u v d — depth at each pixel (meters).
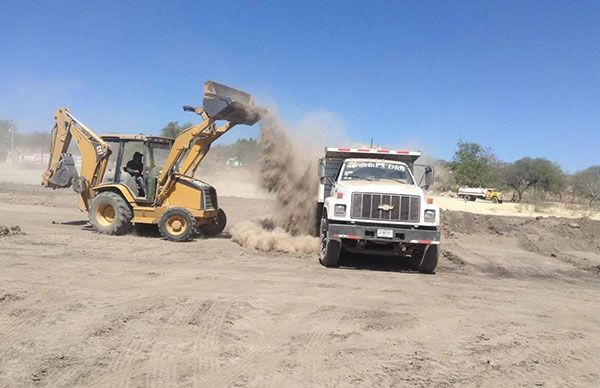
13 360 5.64
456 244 17.92
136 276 9.78
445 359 6.36
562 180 68.81
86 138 15.26
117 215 14.66
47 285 8.62
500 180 72.44
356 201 11.68
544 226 21.47
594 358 6.70
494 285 11.25
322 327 7.31
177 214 14.33
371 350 6.51
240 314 7.64
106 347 6.13
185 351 6.16
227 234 16.75
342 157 14.51
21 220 17.73
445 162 73.12
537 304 9.55
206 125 14.60
